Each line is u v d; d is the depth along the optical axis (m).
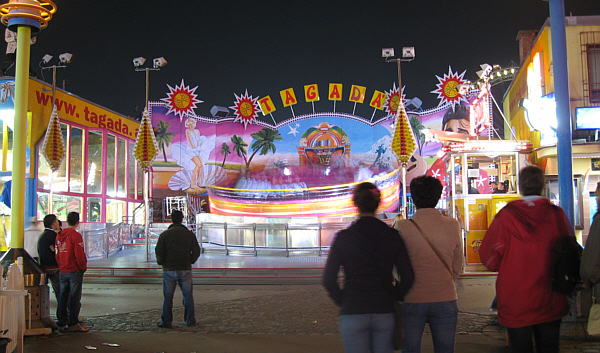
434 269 3.92
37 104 19.78
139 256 17.91
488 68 14.18
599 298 4.32
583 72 13.84
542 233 3.75
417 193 4.16
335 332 7.33
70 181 21.91
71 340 6.95
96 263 15.36
